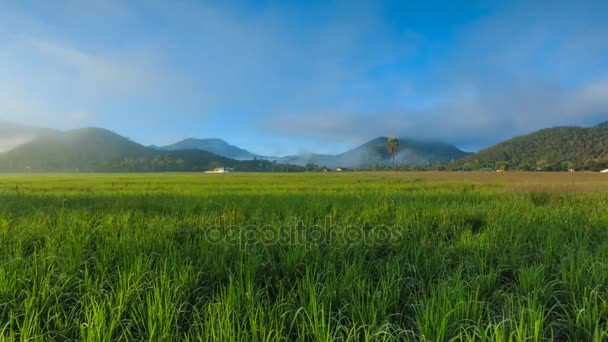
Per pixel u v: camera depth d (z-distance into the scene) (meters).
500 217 6.99
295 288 3.59
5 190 17.11
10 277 3.29
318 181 30.47
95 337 2.37
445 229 6.12
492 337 2.26
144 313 2.74
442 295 2.90
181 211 8.05
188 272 3.47
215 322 2.58
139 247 4.52
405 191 15.27
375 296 2.94
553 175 47.75
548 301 3.16
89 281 3.24
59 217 6.50
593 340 2.39
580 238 5.06
